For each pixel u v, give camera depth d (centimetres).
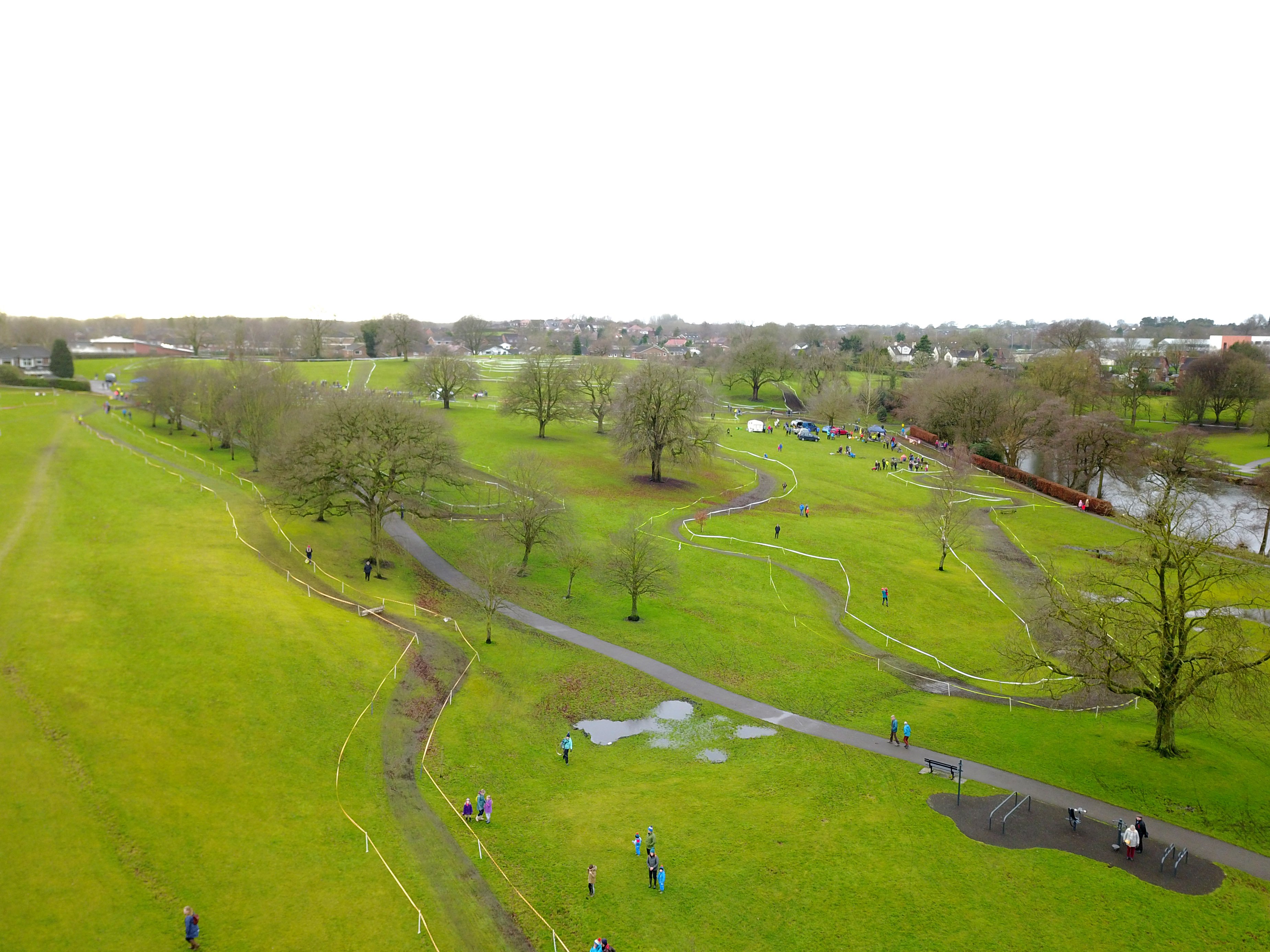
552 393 13900
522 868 3575
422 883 3381
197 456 10350
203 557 6206
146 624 4881
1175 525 7225
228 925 2997
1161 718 4788
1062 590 5938
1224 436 16950
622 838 3847
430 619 6278
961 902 3419
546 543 7719
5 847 3123
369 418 7700
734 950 3144
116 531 6612
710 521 9681
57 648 4447
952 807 4175
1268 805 4212
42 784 3466
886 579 8194
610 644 6294
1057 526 10625
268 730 4256
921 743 4950
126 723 3972
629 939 3177
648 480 11412
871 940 3198
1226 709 5459
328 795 3894
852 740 4972
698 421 13862
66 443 9738
